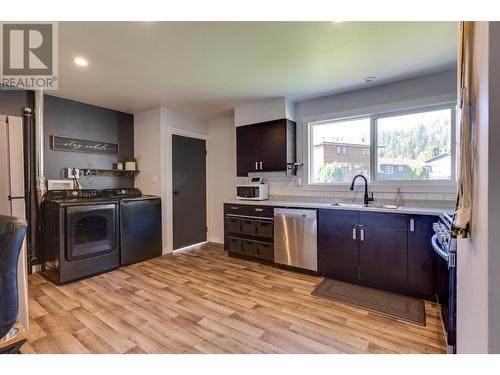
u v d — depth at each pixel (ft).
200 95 11.35
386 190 10.20
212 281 9.51
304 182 12.19
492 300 2.36
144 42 6.98
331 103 11.40
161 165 13.19
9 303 3.44
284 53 7.65
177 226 13.96
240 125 13.10
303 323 6.67
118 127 13.87
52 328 6.48
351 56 7.86
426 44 7.14
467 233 3.37
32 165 10.45
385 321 6.75
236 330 6.38
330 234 9.60
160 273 10.39
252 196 12.65
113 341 5.94
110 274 10.29
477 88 2.93
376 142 10.61
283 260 10.72
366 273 8.87
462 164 3.44
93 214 10.14
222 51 7.51
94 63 8.24
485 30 2.51
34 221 10.53
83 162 12.46
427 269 7.79
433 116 9.52
